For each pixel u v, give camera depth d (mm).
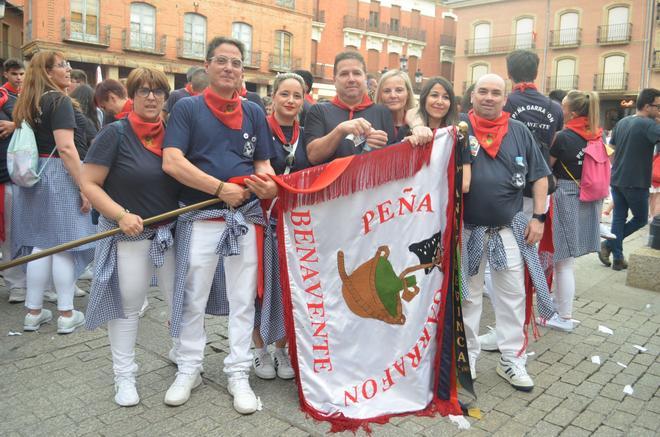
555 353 4145
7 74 4977
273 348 4051
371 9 39062
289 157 3633
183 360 3316
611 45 33469
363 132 3148
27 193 4195
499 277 3613
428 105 3604
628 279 5957
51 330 4301
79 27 24906
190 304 3248
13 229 4582
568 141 4707
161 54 26969
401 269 3285
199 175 2998
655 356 4121
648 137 6102
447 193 3332
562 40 34875
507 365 3635
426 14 41844
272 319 3443
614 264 6617
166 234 3115
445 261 3324
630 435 3029
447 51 42969
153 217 2992
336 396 3139
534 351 4180
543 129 4258
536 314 4832
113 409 3152
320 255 3203
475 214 3496
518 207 3576
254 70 30484
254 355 3709
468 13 38219
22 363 3723
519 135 3555
